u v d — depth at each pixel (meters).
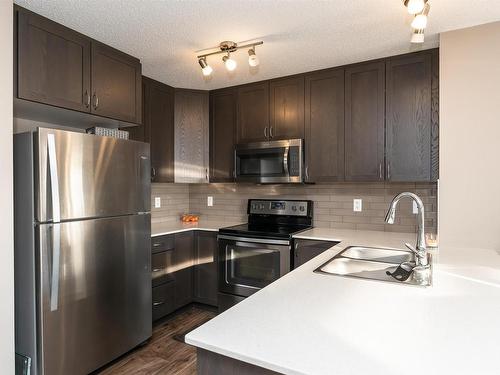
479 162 2.09
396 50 2.50
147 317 2.49
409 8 1.62
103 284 2.14
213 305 3.18
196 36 2.24
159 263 2.88
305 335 0.89
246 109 3.26
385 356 0.78
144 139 3.00
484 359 0.77
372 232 2.86
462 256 1.84
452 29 2.14
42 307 1.80
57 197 1.85
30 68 1.92
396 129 2.59
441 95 2.19
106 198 2.15
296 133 3.00
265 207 3.39
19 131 2.39
